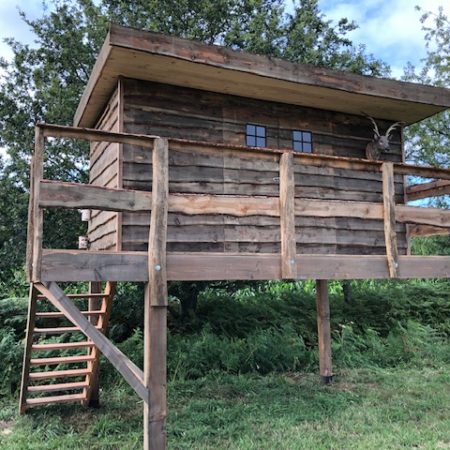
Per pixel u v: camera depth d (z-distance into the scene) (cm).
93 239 680
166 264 412
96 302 659
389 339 998
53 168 1066
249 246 606
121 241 531
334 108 715
